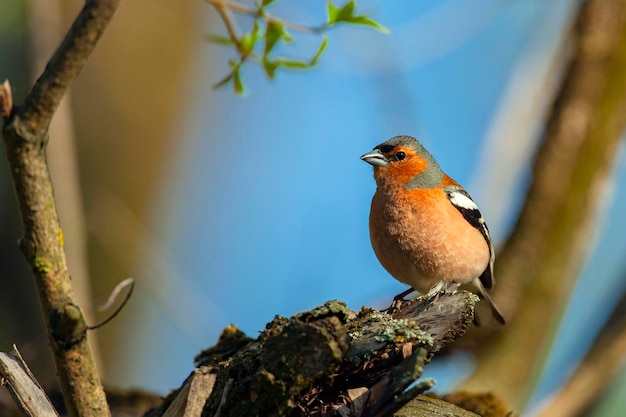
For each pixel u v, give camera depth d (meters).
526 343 13.37
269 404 6.14
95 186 13.57
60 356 5.72
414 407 7.38
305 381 6.03
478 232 10.62
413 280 10.53
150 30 14.60
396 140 10.73
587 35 14.41
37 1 11.66
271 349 6.14
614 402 13.40
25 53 12.74
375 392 6.20
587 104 14.21
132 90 14.27
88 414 5.93
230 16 7.69
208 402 6.69
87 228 13.22
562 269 13.84
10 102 5.18
